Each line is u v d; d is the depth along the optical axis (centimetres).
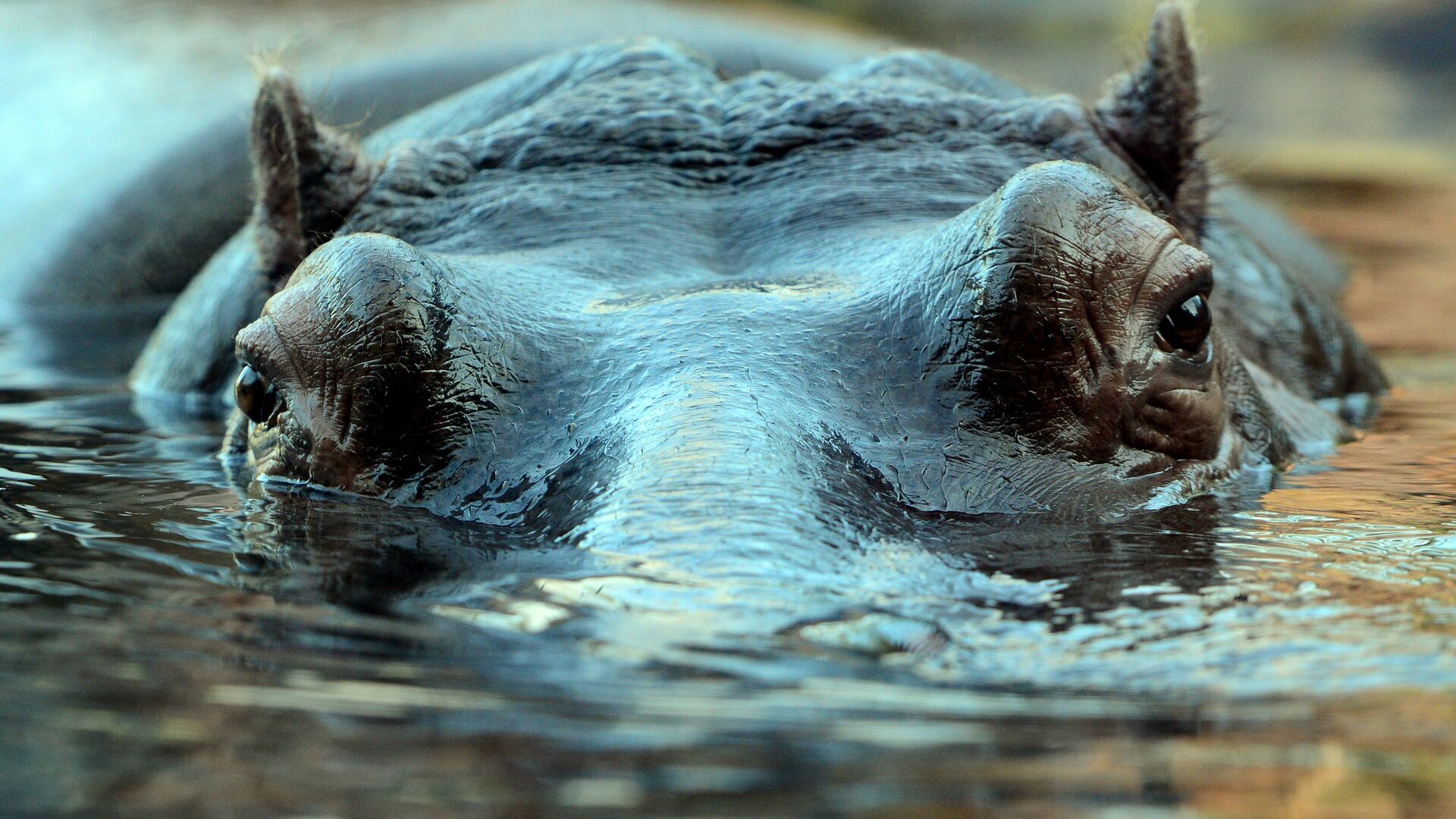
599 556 1241
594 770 869
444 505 1525
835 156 2033
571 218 1947
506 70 3809
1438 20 12431
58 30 5034
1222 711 967
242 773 874
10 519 1583
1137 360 1588
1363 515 1553
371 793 842
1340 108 9469
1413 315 3872
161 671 1054
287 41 2380
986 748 903
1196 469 1647
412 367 1580
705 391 1456
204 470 1895
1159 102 2159
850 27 4975
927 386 1526
